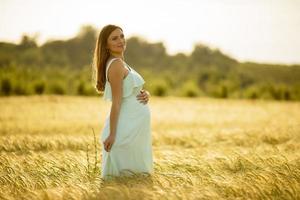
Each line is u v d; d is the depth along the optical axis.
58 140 11.20
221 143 12.10
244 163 7.48
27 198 5.39
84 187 5.78
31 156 8.46
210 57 186.75
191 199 5.25
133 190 5.41
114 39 6.66
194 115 28.89
